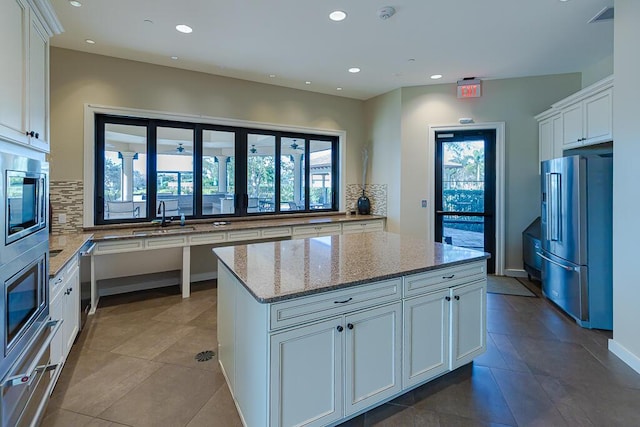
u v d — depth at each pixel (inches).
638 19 91.4
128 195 165.5
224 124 185.3
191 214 182.1
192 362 99.7
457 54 153.7
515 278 186.5
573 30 130.3
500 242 192.2
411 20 122.0
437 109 198.4
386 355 75.9
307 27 127.1
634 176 94.0
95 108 150.9
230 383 84.5
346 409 70.0
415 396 82.9
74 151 148.3
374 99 225.0
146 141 167.8
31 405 60.5
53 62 143.0
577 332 119.6
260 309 62.4
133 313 138.8
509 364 97.8
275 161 206.5
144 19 120.6
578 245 124.8
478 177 199.2
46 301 70.3
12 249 53.7
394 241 117.6
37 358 59.8
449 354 87.3
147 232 151.9
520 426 72.4
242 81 187.9
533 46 145.0
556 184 137.7
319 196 225.9
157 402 81.0
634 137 93.7
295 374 63.3
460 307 89.3
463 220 202.5
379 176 222.8
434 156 201.9
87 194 151.3
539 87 184.4
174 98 169.0
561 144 159.9
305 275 73.8
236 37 135.2
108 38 135.6
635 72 92.8
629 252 96.4
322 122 216.8
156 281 173.9
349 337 69.9
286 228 184.2
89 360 100.5
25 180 59.5
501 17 120.0
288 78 186.2
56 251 106.3
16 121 61.2
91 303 138.6
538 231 175.5
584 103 141.3
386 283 75.2
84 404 80.0
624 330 99.0
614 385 87.1
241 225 177.5
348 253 97.0
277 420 61.3
